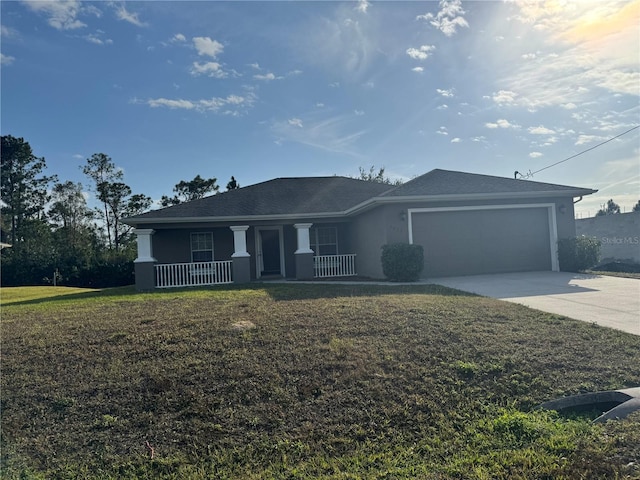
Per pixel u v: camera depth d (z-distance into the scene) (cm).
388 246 1387
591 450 365
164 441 433
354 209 1619
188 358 588
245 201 1861
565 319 739
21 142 4034
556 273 1449
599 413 450
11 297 1568
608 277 1325
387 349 598
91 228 4194
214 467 394
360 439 425
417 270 1361
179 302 1002
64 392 520
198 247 1819
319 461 394
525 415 439
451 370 537
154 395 505
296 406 479
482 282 1270
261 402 488
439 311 784
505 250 1521
